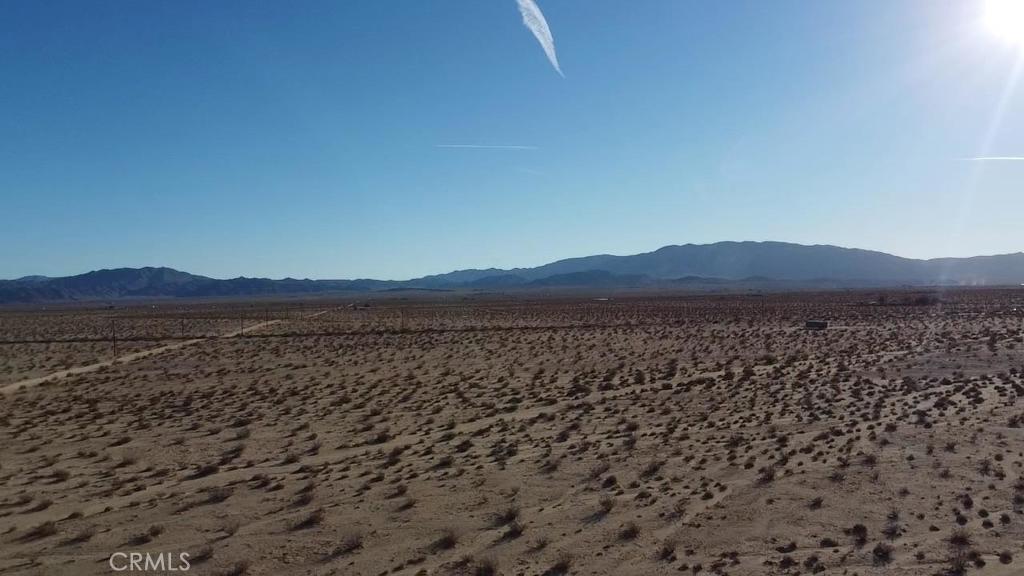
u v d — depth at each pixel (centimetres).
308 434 2417
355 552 1343
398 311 13212
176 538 1416
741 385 3400
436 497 1672
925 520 1475
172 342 6706
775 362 4316
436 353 5288
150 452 2195
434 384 3622
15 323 11294
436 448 2181
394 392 3356
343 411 2859
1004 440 2147
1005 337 5447
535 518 1520
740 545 1358
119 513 1570
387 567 1273
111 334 7944
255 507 1608
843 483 1742
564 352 5181
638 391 3291
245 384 3778
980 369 3791
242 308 16138
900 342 5288
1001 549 1312
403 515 1547
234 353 5534
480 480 1811
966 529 1411
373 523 1497
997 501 1579
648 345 5600
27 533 1440
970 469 1838
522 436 2342
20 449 2261
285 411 2884
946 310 9450
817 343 5441
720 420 2561
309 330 8050
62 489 1773
